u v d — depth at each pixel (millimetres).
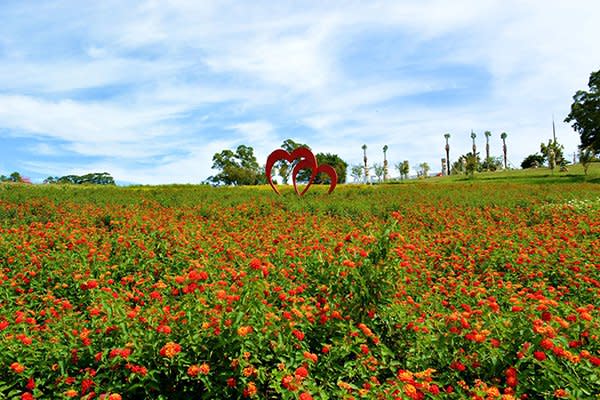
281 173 46438
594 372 2824
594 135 40656
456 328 3338
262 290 3484
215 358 2928
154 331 3041
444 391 2961
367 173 66500
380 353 3336
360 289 3604
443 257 6832
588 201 15258
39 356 3119
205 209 13883
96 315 3463
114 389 2785
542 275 5863
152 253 6086
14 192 17375
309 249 5539
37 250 6398
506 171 59062
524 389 2787
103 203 15586
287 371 2734
